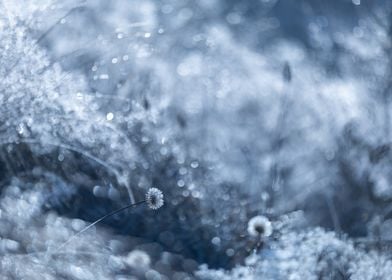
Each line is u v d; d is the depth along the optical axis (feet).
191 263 2.41
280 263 2.40
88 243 2.40
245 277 2.39
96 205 2.46
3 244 2.39
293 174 2.55
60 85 2.53
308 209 2.51
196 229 2.46
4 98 2.49
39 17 2.63
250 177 2.53
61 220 2.43
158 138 2.54
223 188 2.51
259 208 2.50
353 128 2.62
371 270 2.42
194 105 2.60
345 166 2.57
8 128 2.48
